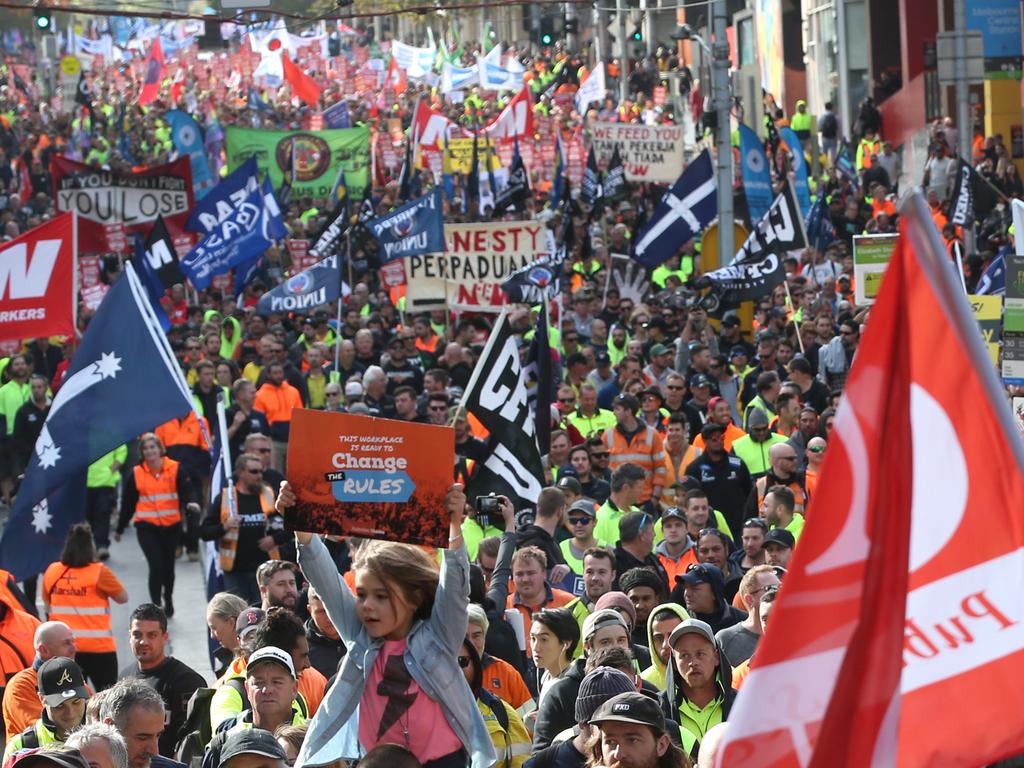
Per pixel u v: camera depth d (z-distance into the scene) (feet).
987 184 299.99
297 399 199.00
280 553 146.10
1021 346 120.26
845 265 278.46
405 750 49.29
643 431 159.53
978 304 144.36
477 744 54.85
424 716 53.93
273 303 226.99
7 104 651.25
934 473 41.83
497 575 95.55
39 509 117.80
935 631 42.06
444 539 55.26
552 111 560.61
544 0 205.57
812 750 40.34
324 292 226.99
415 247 224.94
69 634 99.35
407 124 579.07
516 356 124.88
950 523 41.91
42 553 118.01
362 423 55.72
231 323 242.78
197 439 189.78
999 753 41.75
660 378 201.16
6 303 138.41
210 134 460.96
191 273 254.06
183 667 97.35
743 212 324.19
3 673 114.11
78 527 131.03
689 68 589.32
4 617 115.34
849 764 40.86
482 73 622.54
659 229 267.80
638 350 206.59
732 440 164.45
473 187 369.91
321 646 96.68
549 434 149.28
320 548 56.39
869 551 40.86
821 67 513.45
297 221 340.80
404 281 254.47
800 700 40.42
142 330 119.85
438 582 54.85
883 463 41.16
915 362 41.57
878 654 40.81
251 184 256.32
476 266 224.53
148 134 525.75
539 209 378.53
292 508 55.72
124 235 257.96
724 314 245.86
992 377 41.45
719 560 117.39
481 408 124.16
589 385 179.01
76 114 541.75
